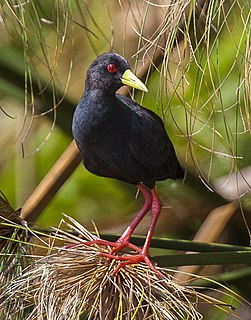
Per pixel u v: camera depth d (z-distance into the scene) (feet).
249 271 31.58
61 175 33.94
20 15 28.55
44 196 33.83
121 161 31.55
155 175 32.22
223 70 41.27
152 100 41.19
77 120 31.09
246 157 41.19
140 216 31.76
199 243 30.14
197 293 26.73
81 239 28.35
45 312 26.68
